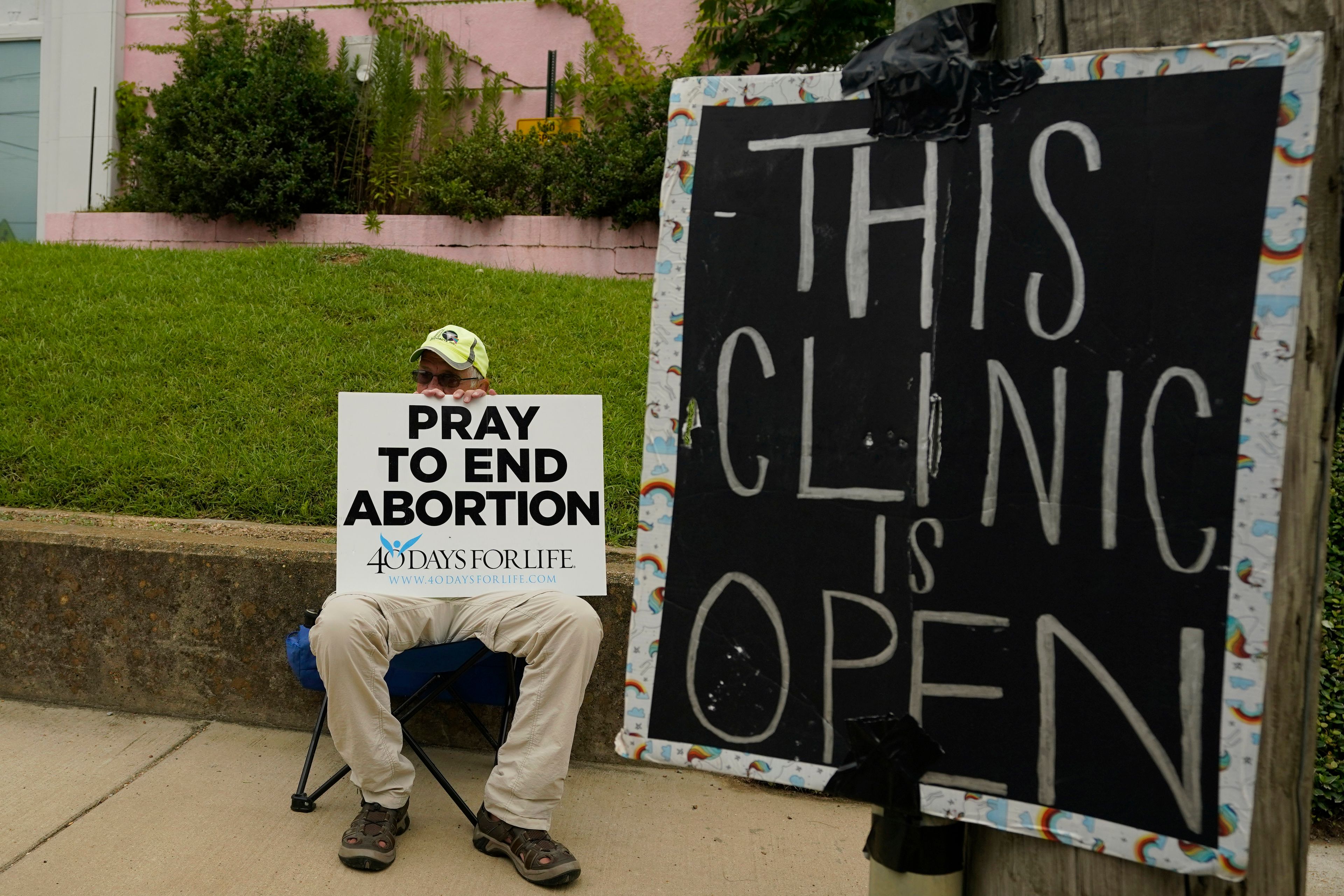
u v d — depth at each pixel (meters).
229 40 8.68
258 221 8.10
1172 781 1.23
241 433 4.34
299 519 3.85
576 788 3.14
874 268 1.37
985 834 1.40
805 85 1.41
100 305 5.52
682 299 1.45
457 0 9.22
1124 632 1.25
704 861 2.72
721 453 1.43
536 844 2.54
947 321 1.34
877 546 1.36
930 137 1.35
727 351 1.43
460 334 3.18
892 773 1.34
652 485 1.45
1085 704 1.27
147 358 4.92
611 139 7.88
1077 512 1.28
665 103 7.75
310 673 2.79
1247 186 1.21
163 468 4.04
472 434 2.95
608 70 8.91
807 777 1.37
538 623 2.63
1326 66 1.22
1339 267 1.25
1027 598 1.30
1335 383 1.26
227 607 3.36
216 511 3.89
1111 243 1.27
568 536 2.94
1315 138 1.19
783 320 1.41
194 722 3.38
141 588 3.40
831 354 1.39
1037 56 1.34
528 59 9.16
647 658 1.45
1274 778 1.26
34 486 3.93
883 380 1.36
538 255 7.84
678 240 1.45
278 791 2.93
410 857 2.61
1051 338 1.29
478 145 8.11
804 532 1.39
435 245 8.02
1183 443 1.23
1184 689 1.23
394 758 2.60
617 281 6.89
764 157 1.43
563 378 4.98
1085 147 1.28
